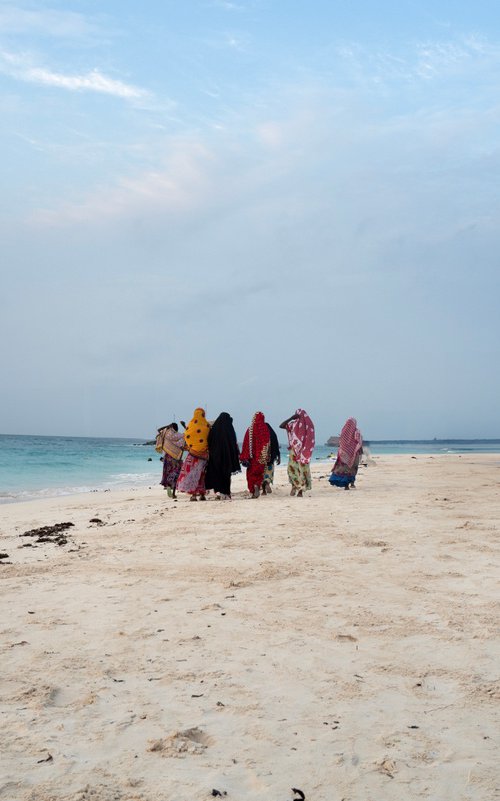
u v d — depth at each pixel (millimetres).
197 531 9875
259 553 7941
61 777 2838
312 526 10086
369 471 26688
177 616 5281
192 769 2930
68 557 7938
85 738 3213
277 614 5320
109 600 5793
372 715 3480
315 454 65625
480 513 11453
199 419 15211
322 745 3158
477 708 3559
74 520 12039
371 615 5250
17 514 13594
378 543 8391
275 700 3672
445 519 10680
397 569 6898
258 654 4398
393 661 4254
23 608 5559
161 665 4203
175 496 16938
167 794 2715
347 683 3906
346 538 8891
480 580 6352
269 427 15602
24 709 3529
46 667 4168
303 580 6465
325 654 4391
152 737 3230
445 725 3365
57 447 87875
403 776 2879
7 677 3998
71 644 4613
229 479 15328
